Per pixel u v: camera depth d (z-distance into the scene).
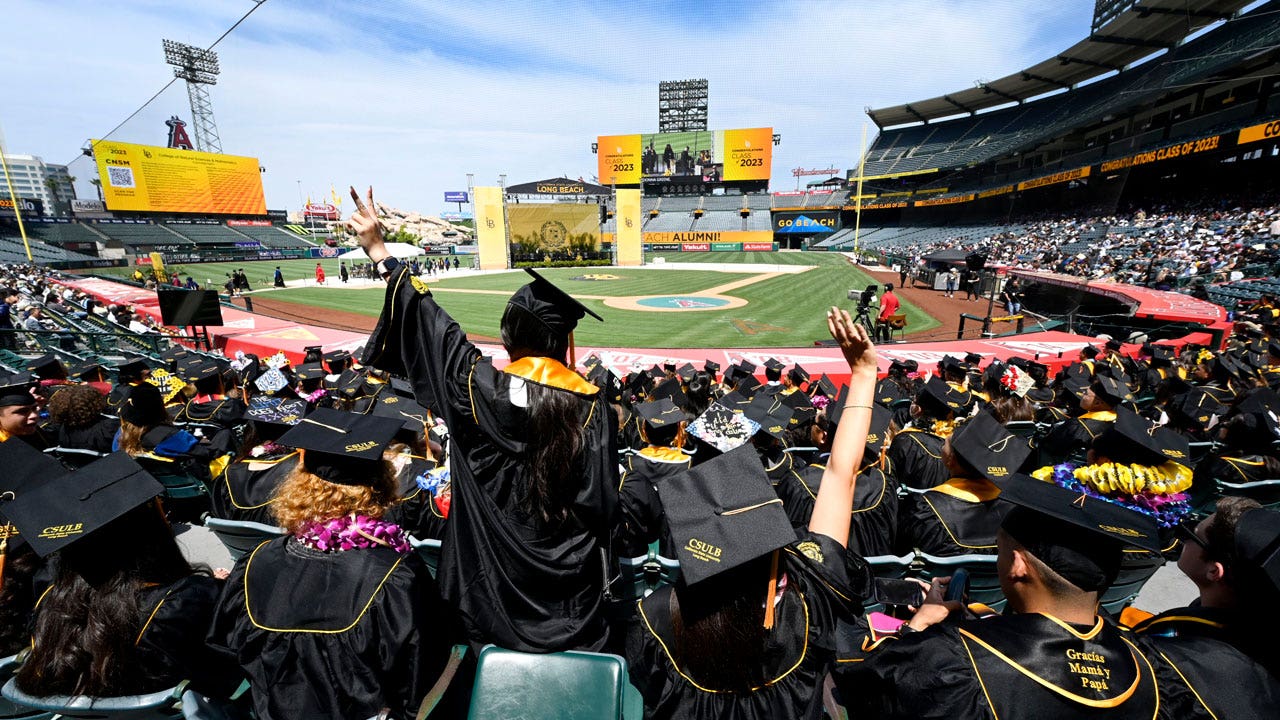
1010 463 3.11
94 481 1.85
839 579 1.67
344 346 16.98
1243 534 1.80
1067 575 1.54
